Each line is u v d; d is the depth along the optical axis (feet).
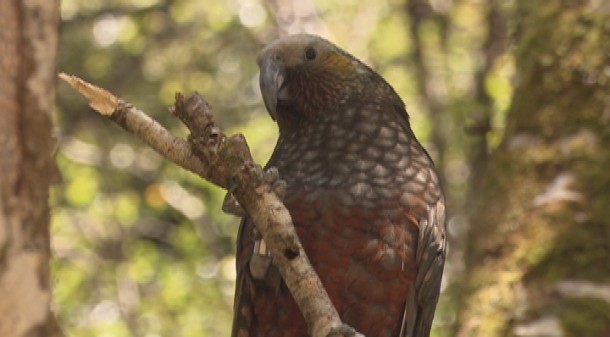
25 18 14.88
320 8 71.31
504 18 67.82
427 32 73.05
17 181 14.76
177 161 19.47
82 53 82.33
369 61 74.43
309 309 19.33
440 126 71.36
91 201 71.20
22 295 14.78
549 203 33.78
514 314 32.63
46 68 15.01
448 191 71.05
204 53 81.61
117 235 76.79
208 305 70.13
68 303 67.67
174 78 81.41
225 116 80.74
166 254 75.87
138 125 19.44
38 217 14.94
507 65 60.85
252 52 81.25
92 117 81.51
